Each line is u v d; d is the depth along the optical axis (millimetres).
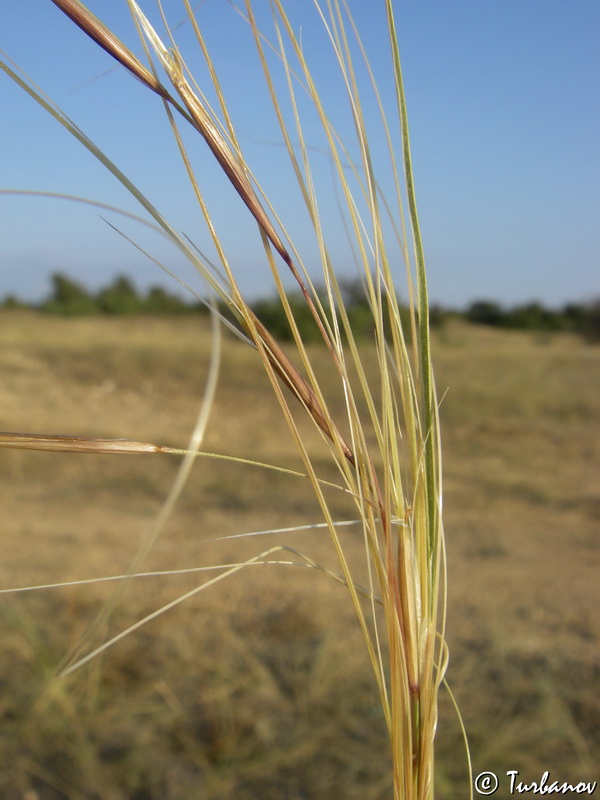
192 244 584
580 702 2660
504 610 3658
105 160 548
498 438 8297
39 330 16234
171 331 16812
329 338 627
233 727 2490
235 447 7449
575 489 6379
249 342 604
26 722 2441
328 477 6383
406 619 651
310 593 3721
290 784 2244
